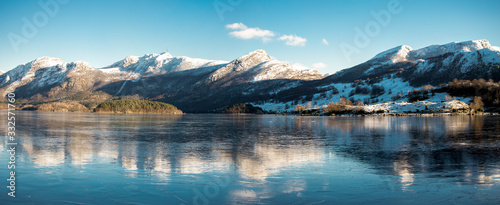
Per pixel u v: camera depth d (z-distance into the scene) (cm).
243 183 2489
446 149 4278
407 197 2103
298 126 9912
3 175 2702
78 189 2297
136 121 13862
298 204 1995
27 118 15300
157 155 3897
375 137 6000
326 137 6178
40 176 2670
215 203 2012
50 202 2025
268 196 2156
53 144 4912
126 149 4434
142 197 2127
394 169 2988
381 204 1986
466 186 2341
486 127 8081
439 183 2433
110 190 2275
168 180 2577
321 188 2331
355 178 2625
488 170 2895
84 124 10725
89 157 3706
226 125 10938
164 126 10144
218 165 3247
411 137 5881
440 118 13750
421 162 3341
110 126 9806
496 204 1967
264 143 5222
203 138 6081
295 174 2802
